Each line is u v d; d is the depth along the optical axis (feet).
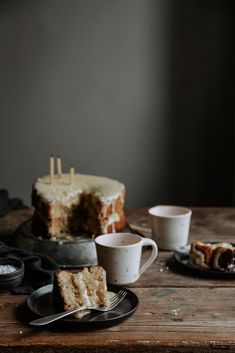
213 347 4.32
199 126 12.91
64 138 13.05
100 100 12.89
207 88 12.77
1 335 4.43
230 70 12.69
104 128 12.99
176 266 5.97
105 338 4.37
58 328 4.52
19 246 6.25
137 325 4.58
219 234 7.13
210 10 12.51
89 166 13.14
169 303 5.02
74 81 12.84
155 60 12.72
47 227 6.52
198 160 13.03
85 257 5.93
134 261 5.39
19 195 13.25
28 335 4.43
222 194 13.12
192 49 12.66
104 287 4.81
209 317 4.75
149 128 12.96
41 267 5.74
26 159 13.12
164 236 6.41
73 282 4.74
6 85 12.86
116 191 6.59
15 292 5.27
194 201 13.17
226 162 13.01
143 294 5.23
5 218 7.97
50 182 6.91
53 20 12.64
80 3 12.59
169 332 4.48
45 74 12.81
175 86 12.79
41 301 4.96
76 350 4.31
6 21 12.62
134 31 12.64
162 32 12.62
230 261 5.65
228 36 12.57
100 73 12.80
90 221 6.62
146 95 12.84
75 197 6.60
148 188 13.17
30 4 12.59
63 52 12.74
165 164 13.08
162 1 12.52
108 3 12.58
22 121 12.99
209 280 5.59
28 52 12.73
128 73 12.78
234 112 12.80
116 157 13.09
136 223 7.62
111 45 12.71
